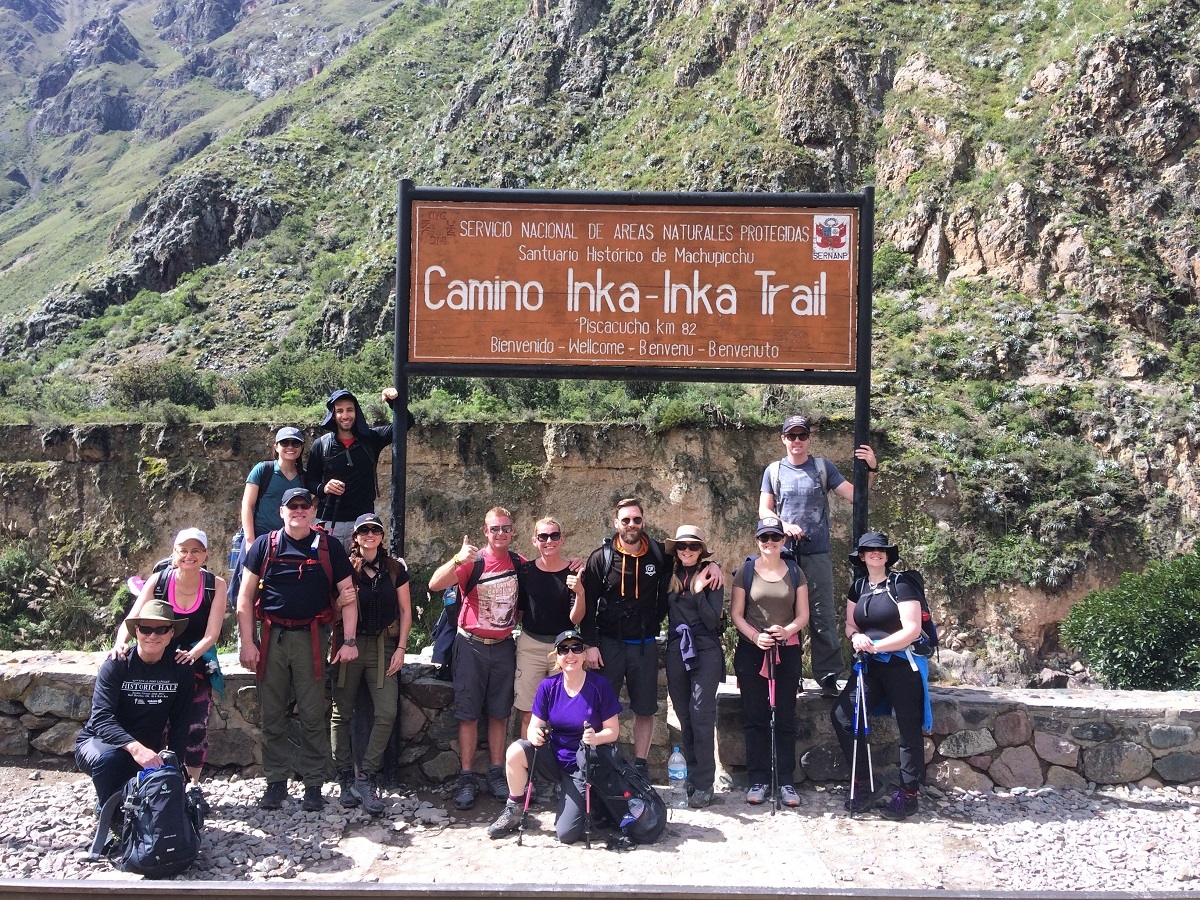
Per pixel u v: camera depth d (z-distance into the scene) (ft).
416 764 23.98
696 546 22.52
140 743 19.86
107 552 86.12
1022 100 128.98
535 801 22.59
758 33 174.19
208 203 208.33
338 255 186.19
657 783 24.25
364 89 260.21
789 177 139.23
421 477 83.05
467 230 24.91
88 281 203.00
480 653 22.59
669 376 24.81
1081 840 20.79
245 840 20.07
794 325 24.81
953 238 119.03
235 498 85.87
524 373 24.85
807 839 20.61
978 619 80.18
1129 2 131.44
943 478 84.69
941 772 23.72
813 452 83.97
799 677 22.85
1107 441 92.53
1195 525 85.81
